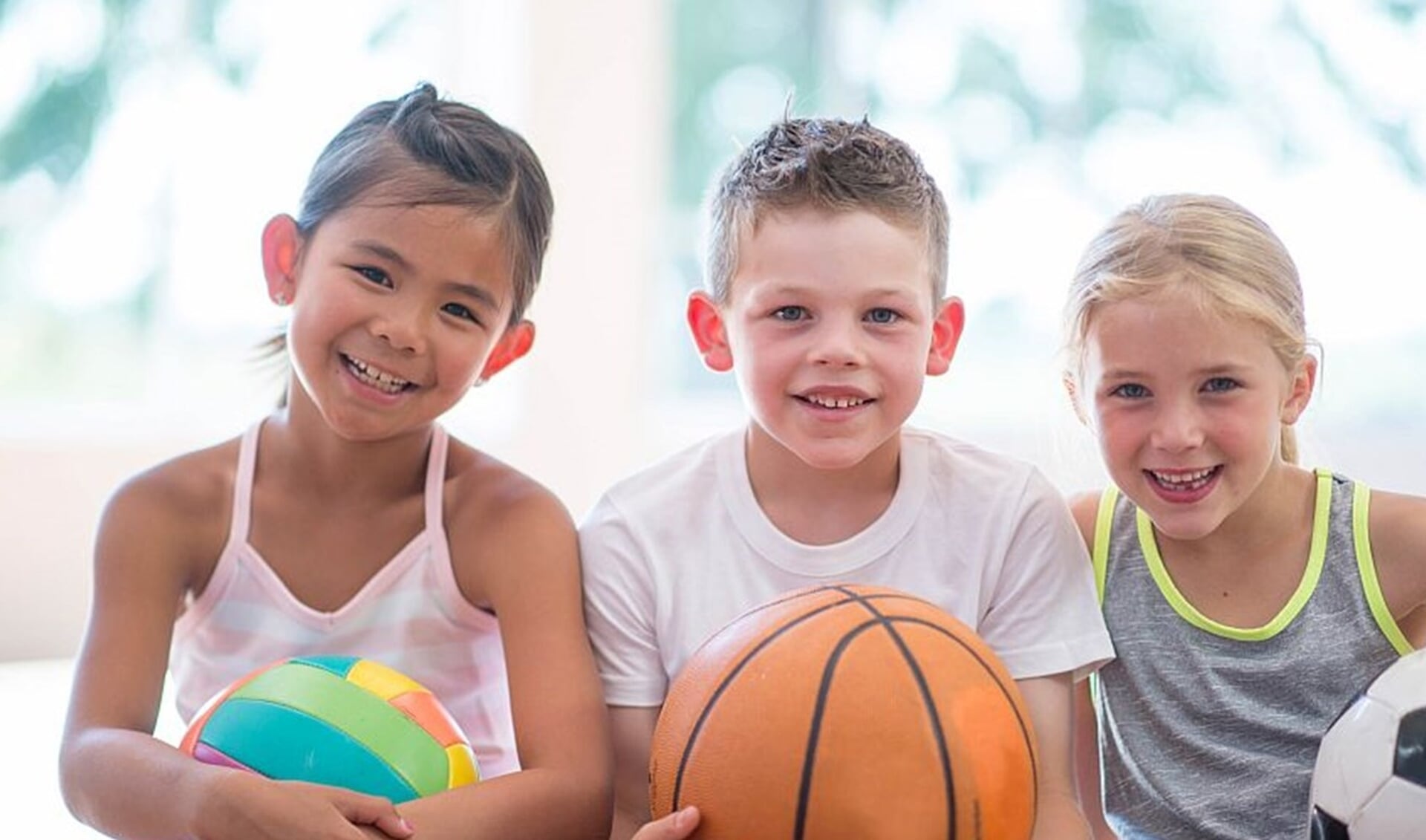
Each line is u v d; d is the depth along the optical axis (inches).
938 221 56.7
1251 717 58.4
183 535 58.7
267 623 59.4
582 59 164.7
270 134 152.4
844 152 53.9
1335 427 179.8
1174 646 59.5
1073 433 63.9
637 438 169.8
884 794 42.3
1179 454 54.6
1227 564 58.9
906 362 53.7
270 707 50.4
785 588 57.3
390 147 56.6
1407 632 60.3
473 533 59.2
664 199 179.8
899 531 57.1
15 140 142.7
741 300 54.9
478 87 165.5
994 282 184.1
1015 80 184.4
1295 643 58.3
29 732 99.4
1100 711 61.8
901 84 183.9
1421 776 47.7
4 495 131.9
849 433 53.6
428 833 47.5
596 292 166.7
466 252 55.7
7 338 143.9
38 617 132.8
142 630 56.9
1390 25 180.5
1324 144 181.8
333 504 59.5
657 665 57.8
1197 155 183.8
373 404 55.8
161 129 147.9
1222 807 58.4
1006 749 44.5
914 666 44.3
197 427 145.3
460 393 57.3
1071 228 185.2
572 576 58.0
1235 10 181.8
